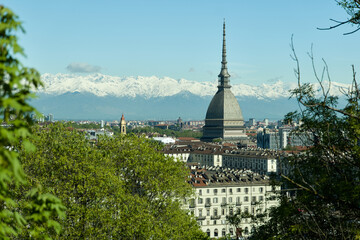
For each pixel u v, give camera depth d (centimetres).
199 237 8431
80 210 6562
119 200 7012
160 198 8238
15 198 5866
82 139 8362
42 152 7350
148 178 8431
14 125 1739
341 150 3803
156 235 7119
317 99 3881
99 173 7112
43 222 2053
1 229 1814
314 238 4053
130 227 6819
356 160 3609
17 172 1673
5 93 1694
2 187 1806
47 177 6906
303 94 3834
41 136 7556
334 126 3859
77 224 6481
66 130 8094
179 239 8012
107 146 9044
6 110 1723
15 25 1686
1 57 1658
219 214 19312
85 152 7619
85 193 6944
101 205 6962
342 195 3400
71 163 7138
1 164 1653
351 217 3612
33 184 6203
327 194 3772
